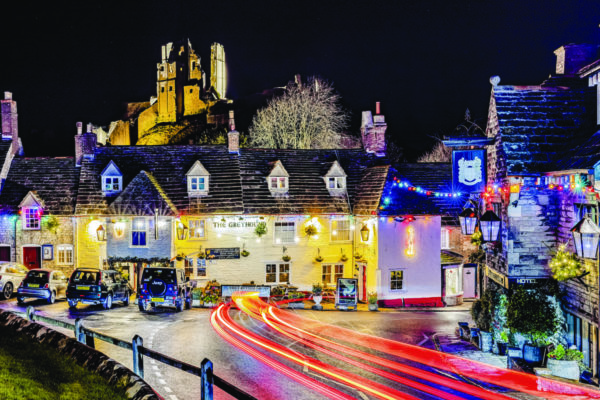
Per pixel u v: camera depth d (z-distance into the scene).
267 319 30.17
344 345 23.77
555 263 20.36
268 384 17.09
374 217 37.75
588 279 19.30
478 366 20.55
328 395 16.16
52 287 32.22
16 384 11.09
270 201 40.38
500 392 17.06
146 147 43.47
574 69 25.38
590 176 18.45
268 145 73.19
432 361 21.25
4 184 41.03
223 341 23.39
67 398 10.98
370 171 42.34
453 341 25.33
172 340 23.31
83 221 38.97
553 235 22.28
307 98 73.75
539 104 24.03
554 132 23.12
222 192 40.50
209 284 38.09
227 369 18.75
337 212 40.50
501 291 23.47
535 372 19.44
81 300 30.64
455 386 17.69
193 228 39.47
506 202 22.52
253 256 39.56
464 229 20.48
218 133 112.00
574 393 17.05
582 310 19.77
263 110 77.62
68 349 13.82
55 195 40.53
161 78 167.50
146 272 31.67
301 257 40.16
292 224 40.28
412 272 37.97
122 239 38.31
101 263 38.84
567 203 21.25
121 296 33.16
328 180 41.91
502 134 23.05
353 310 35.50
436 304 38.22
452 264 38.88
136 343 12.86
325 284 40.41
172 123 162.50
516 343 22.11
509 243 22.25
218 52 175.38
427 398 16.28
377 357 21.64
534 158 22.27
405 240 37.91
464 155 22.78
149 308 32.66
